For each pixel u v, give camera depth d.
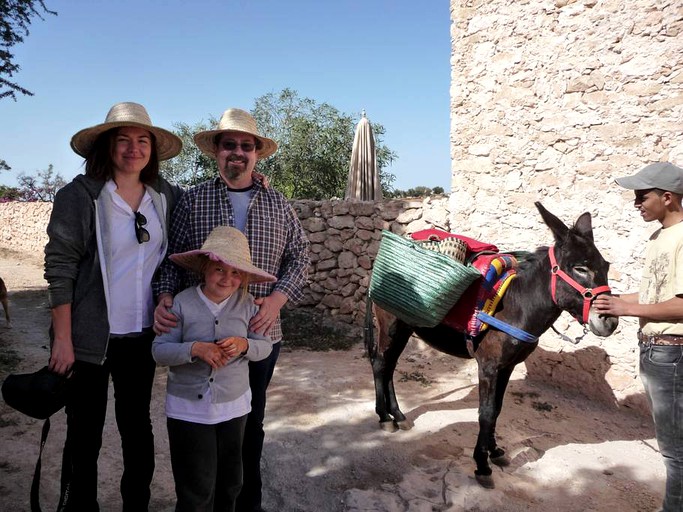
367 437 4.50
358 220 8.04
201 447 2.42
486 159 6.36
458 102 6.59
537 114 5.86
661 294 2.88
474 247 4.05
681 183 2.82
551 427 4.81
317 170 18.69
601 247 5.38
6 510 3.21
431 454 4.21
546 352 5.81
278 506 3.47
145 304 2.72
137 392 2.78
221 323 2.52
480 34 6.34
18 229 20.59
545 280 3.58
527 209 6.00
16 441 4.20
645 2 5.00
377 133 19.30
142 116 2.64
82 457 2.68
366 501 3.46
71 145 2.68
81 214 2.52
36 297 11.38
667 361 2.83
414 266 3.79
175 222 2.96
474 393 5.65
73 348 2.51
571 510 3.49
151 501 3.46
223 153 2.89
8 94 9.07
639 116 5.10
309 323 8.33
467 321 3.80
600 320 3.28
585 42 5.43
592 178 5.44
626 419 5.02
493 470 3.93
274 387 5.75
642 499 3.63
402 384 5.93
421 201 7.53
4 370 6.14
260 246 2.94
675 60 4.86
